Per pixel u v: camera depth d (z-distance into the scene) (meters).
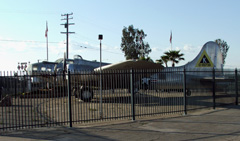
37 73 8.88
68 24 42.34
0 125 8.69
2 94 8.02
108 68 15.28
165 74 11.44
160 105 12.53
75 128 8.06
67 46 42.34
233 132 7.27
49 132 7.52
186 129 7.73
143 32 58.16
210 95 13.05
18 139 6.69
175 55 40.47
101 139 6.64
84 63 21.00
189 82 12.33
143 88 11.23
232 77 13.66
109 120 9.46
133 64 14.81
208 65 22.59
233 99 13.97
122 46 58.62
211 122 8.77
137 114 10.48
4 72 7.99
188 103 12.62
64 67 19.47
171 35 41.31
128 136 6.94
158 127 8.05
